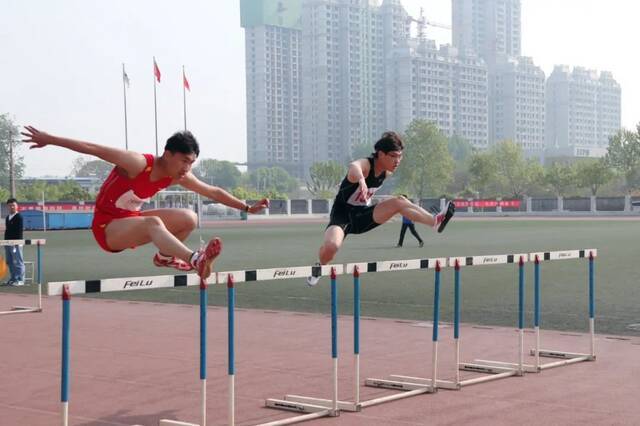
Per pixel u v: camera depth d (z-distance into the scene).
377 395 7.08
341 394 7.11
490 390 7.20
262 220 76.75
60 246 32.53
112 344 9.85
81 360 8.79
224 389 7.34
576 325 11.02
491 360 8.66
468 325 11.13
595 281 16.39
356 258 22.92
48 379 7.80
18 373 8.10
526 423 6.00
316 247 29.27
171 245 4.94
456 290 7.28
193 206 59.84
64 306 4.75
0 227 57.00
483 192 116.06
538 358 8.07
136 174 5.16
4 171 134.38
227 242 33.31
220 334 10.60
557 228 44.12
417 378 7.46
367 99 189.12
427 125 125.50
